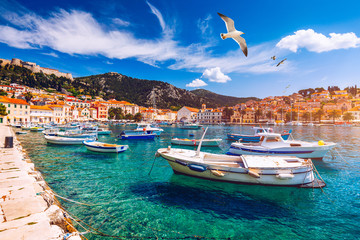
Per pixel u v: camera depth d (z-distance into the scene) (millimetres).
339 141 36094
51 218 6121
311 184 12742
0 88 122562
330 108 131750
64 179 14062
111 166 17906
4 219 5391
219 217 9125
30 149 25672
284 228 8320
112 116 126875
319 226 8477
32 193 7285
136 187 12672
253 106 164500
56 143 29031
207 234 7855
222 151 27859
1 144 20297
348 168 17562
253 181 12523
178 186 12844
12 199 6711
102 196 11180
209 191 12055
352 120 105938
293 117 123562
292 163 13062
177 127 95000
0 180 8625
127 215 9109
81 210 9461
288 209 9945
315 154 20094
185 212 9523
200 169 13008
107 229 7957
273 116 131375
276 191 12023
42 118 80688
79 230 7758
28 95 102062
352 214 9461
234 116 142625
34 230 4910
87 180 13930
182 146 31688
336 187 12812
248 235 7828
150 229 8062
